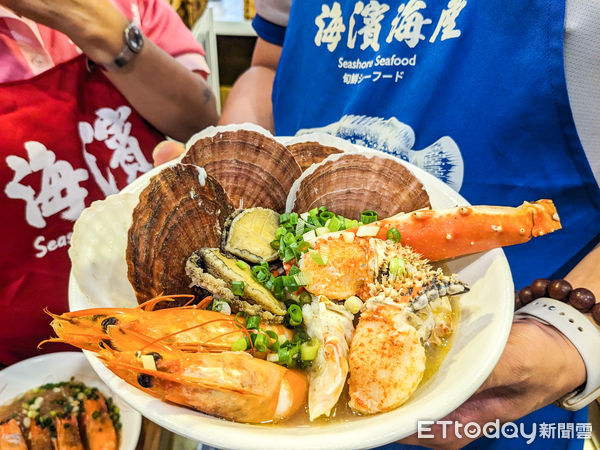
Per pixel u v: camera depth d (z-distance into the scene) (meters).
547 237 0.39
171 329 0.28
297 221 0.34
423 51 0.41
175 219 0.31
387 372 0.25
